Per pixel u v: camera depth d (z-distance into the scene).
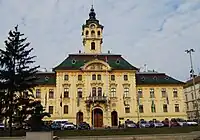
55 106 84.62
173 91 90.50
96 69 86.19
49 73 89.44
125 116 84.56
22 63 52.97
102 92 85.00
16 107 49.31
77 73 86.12
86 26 95.50
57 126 64.56
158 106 88.69
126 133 52.25
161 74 93.38
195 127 58.84
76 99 84.25
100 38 94.69
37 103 50.12
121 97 85.75
